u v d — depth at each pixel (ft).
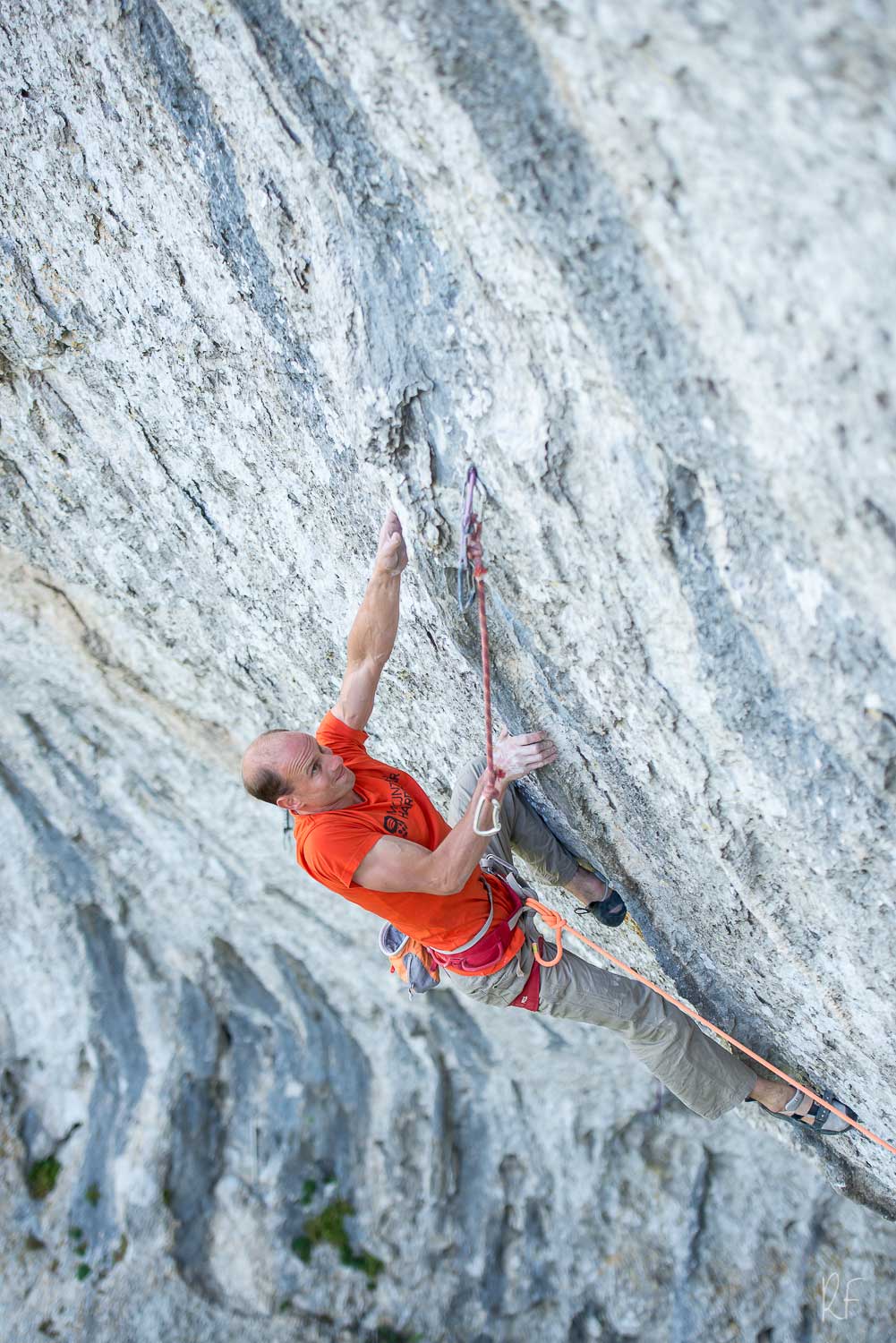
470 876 10.72
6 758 25.64
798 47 5.92
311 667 16.05
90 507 16.33
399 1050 27.99
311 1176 28.27
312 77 8.58
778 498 7.91
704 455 8.13
